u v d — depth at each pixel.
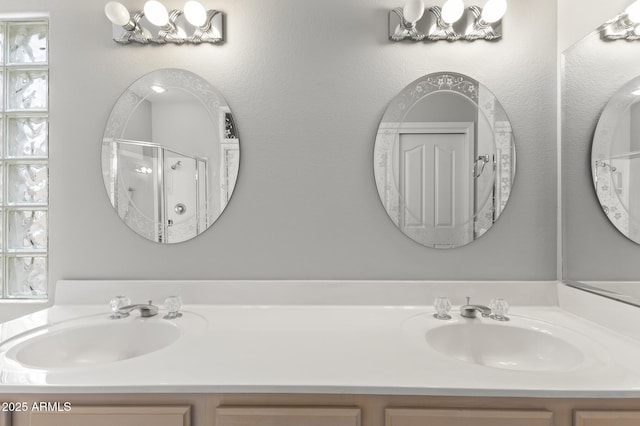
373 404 0.68
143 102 1.23
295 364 0.74
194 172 1.22
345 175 1.21
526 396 0.64
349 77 1.21
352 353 0.80
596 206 0.99
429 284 1.18
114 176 1.23
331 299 1.19
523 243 1.19
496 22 1.15
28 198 1.29
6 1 1.22
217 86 1.22
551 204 1.19
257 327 0.98
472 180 1.19
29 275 1.29
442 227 1.19
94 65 1.23
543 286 1.16
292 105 1.22
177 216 1.22
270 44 1.22
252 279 1.22
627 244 0.88
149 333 1.05
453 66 1.20
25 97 1.29
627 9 0.88
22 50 1.29
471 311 1.05
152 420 0.67
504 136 1.18
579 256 1.07
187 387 0.65
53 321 1.04
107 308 1.18
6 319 1.23
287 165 1.22
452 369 0.72
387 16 1.20
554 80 1.18
